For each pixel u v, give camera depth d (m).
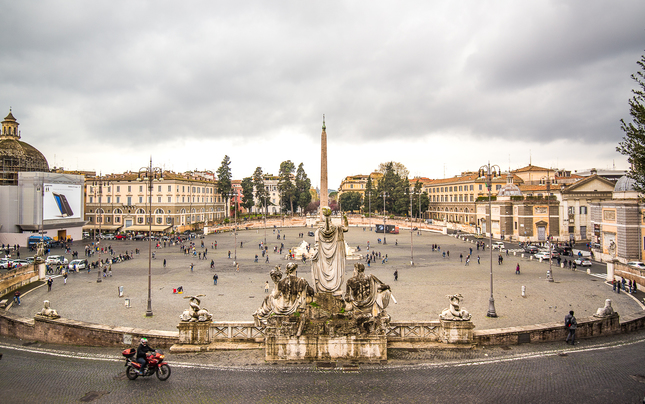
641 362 15.69
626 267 41.34
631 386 13.45
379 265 56.91
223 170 131.75
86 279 45.62
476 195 120.75
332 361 14.99
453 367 14.76
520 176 129.12
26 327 19.58
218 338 17.00
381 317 15.77
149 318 29.34
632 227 53.12
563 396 12.66
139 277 46.94
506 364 15.20
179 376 14.09
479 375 14.12
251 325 17.14
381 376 13.90
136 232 101.06
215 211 130.75
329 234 15.74
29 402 12.43
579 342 18.09
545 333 18.09
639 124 18.81
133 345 17.70
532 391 12.97
